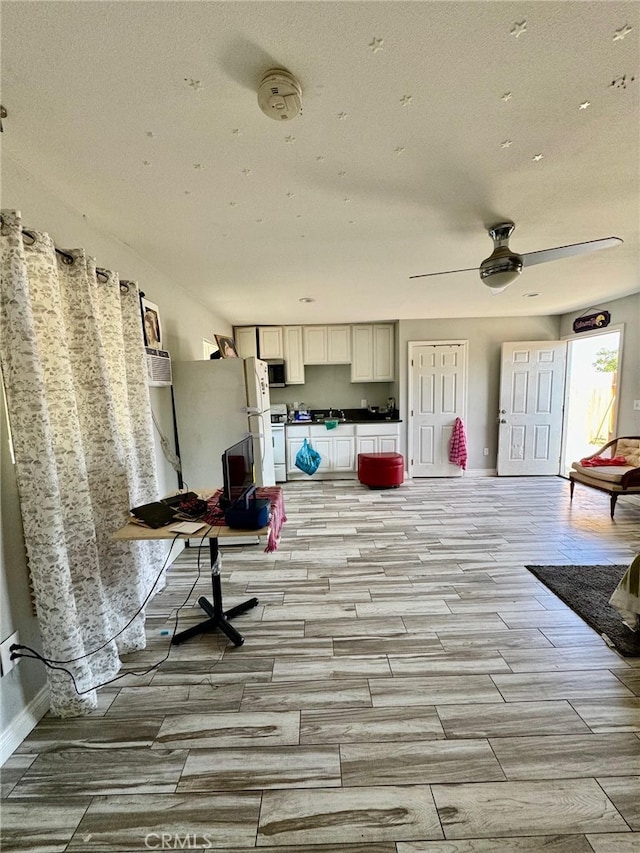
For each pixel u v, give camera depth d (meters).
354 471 5.86
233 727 1.59
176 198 1.92
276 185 1.83
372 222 2.25
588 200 2.05
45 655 1.62
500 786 1.34
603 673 1.85
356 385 6.35
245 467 2.21
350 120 1.39
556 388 5.66
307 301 4.26
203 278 3.27
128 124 1.38
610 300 4.65
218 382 3.35
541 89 1.26
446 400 5.76
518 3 0.97
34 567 1.56
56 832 1.22
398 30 1.04
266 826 1.23
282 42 1.07
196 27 1.01
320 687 1.79
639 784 1.34
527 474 5.83
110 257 2.35
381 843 1.18
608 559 3.05
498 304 4.73
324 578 2.83
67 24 0.99
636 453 4.24
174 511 2.02
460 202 2.04
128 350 2.39
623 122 1.44
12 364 1.47
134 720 1.63
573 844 1.17
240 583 2.78
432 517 4.09
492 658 1.96
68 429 1.70
